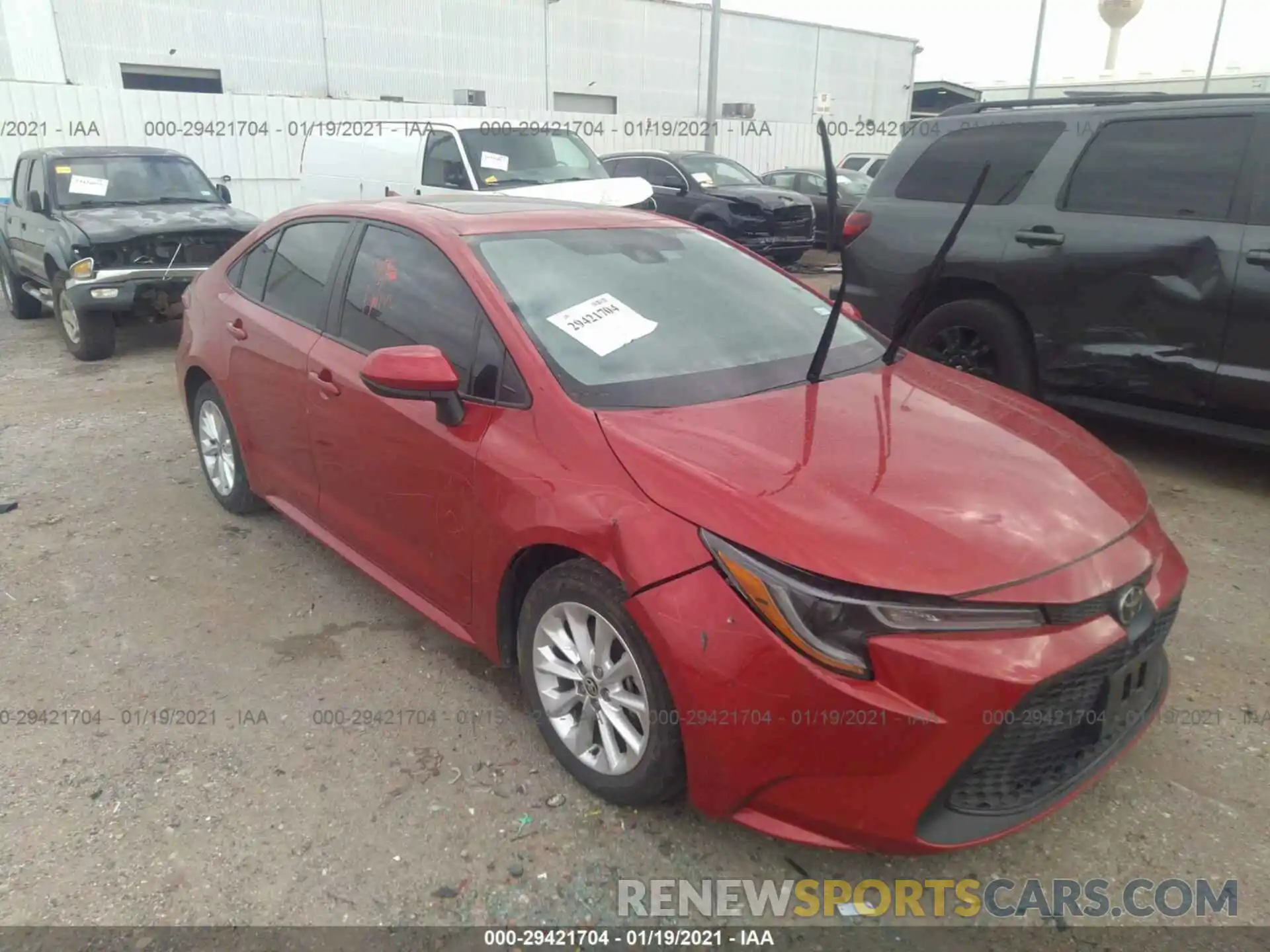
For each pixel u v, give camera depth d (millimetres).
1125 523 2613
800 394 3111
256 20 22516
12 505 5094
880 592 2217
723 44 29828
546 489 2750
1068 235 5293
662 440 2703
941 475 2611
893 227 6117
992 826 2344
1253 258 4613
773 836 2400
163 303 8539
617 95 29000
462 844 2684
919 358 3781
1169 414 5113
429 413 3193
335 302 3840
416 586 3465
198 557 4473
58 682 3463
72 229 8281
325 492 3885
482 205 3965
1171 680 3320
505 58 26578
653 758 2561
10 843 2680
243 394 4332
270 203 16547
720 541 2375
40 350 9336
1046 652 2242
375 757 3043
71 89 14492
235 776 2957
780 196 14031
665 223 4035
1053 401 5570
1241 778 2936
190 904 2479
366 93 24516
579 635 2760
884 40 33000
